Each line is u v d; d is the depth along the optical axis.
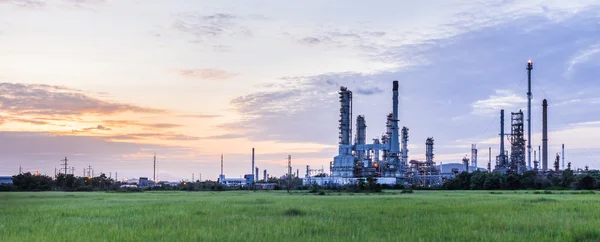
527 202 53.53
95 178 198.88
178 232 26.84
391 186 155.00
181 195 100.06
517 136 180.75
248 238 24.55
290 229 27.59
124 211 42.84
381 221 32.06
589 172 149.50
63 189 176.88
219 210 42.94
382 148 182.62
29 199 75.88
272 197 81.19
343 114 186.50
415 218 33.91
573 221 30.89
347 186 144.12
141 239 24.70
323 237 24.91
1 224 31.89
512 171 168.00
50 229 29.09
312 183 187.12
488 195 85.06
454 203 52.84
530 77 174.25
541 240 23.84
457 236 25.06
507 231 26.95
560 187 143.88
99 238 25.20
